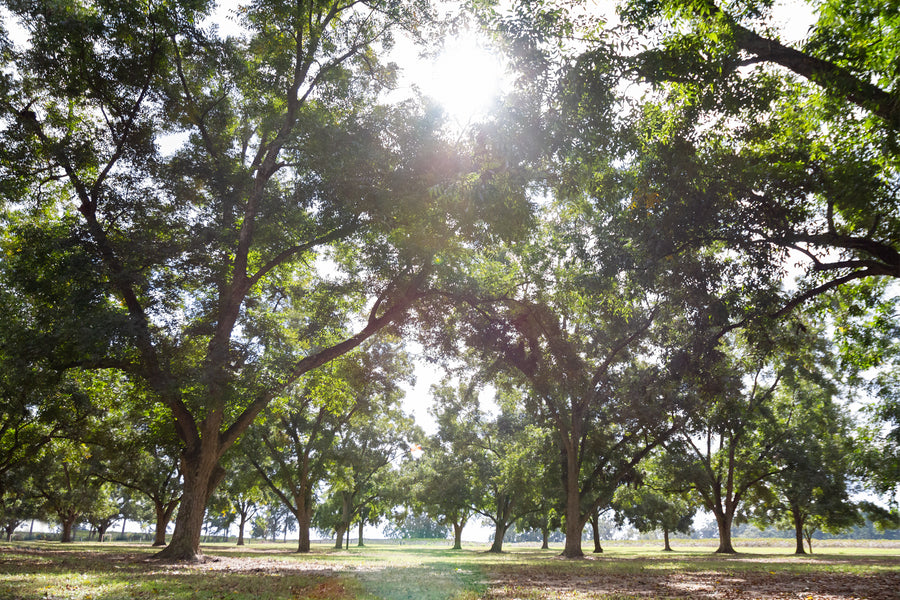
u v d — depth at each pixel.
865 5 11.93
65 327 16.69
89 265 17.20
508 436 42.41
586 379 28.98
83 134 20.45
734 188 14.67
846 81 11.92
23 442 27.98
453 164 18.08
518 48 13.12
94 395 26.52
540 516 60.00
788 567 20.66
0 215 22.05
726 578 15.06
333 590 10.56
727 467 46.41
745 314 16.02
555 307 29.94
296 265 25.77
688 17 12.93
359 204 19.22
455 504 54.78
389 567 18.69
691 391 20.86
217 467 21.59
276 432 40.75
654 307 18.53
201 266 19.42
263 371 19.25
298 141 19.55
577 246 22.11
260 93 22.58
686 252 15.66
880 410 27.69
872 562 25.56
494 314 27.39
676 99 15.33
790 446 42.88
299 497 41.41
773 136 15.59
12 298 21.83
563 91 13.47
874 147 14.07
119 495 76.12
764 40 12.56
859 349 19.52
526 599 9.54
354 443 48.00
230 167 20.83
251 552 37.06
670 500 55.66
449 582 12.63
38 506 58.19
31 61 18.27
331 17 22.14
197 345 20.06
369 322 22.56
